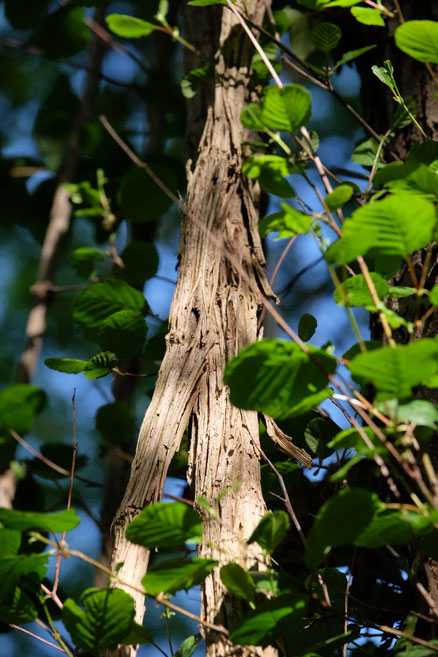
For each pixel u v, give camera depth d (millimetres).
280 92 2020
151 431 2100
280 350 1930
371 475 2219
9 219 3516
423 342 1876
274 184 2076
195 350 2146
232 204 2236
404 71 2336
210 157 2258
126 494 2070
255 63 2311
